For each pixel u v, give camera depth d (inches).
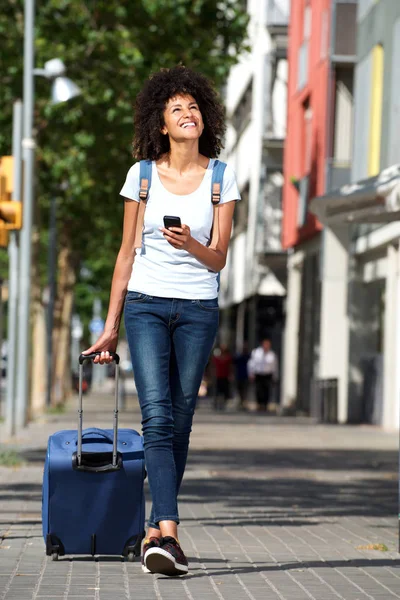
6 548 407.8
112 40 1290.6
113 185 1445.6
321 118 1528.1
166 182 345.7
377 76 1333.7
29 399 1321.4
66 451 366.3
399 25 1215.6
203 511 546.3
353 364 1434.5
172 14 1317.7
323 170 1518.2
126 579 346.9
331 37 1492.4
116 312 348.8
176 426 349.1
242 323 2347.4
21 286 1115.9
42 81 1304.1
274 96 1995.6
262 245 2006.6
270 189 2009.1
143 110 347.9
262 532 474.6
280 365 2123.5
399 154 1205.1
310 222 1582.2
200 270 343.6
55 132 1334.9
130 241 346.9
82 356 350.6
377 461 865.5
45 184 1561.3
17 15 1332.4
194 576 356.5
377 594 334.6
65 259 1857.8
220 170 348.2
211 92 350.6
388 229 1248.8
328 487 681.0
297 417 1617.9
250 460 857.5
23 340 1121.4
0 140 1331.2
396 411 1262.3
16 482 647.1
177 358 346.0
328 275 1457.9
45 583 339.6
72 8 1307.8
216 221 347.6
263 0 1989.4
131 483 366.9
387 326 1259.2
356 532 483.2
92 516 366.9
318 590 338.3
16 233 1016.9
